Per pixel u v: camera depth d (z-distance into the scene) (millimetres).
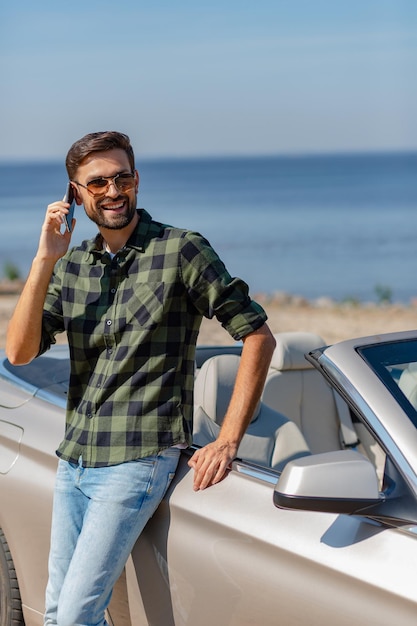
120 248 3352
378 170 187875
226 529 2900
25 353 3465
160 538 3105
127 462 3145
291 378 4328
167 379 3186
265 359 3232
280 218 92562
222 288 3195
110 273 3283
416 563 2484
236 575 2840
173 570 3055
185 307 3254
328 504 2496
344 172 182125
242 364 3229
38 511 3471
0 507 3641
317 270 52094
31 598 3594
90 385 3264
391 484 2645
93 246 3354
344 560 2600
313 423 4383
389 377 2818
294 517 2789
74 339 3311
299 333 4406
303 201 113188
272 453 4020
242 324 3215
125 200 3281
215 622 2912
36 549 3510
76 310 3305
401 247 63312
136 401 3170
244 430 3176
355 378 2795
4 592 3709
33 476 3514
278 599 2721
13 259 63656
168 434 3164
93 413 3225
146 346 3186
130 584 3230
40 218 104375
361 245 65500
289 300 22969
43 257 3332
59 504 3277
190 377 3291
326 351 2926
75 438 3256
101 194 3266
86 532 3127
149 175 197125
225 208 108562
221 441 3137
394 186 133875
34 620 3600
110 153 3262
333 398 4434
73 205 3396
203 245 3229
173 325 3215
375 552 2568
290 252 62938
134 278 3240
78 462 3230
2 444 3695
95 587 3080
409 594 2439
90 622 3098
